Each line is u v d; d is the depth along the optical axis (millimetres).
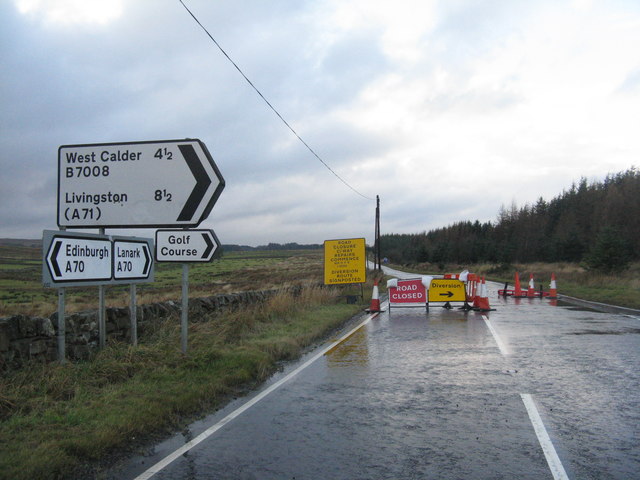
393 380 7762
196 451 4863
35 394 6133
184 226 8688
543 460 4551
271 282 41250
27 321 6848
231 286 38000
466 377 7887
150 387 6797
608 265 37188
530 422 5645
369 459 4609
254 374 8219
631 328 13273
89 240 7527
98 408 5848
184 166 8625
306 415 6008
